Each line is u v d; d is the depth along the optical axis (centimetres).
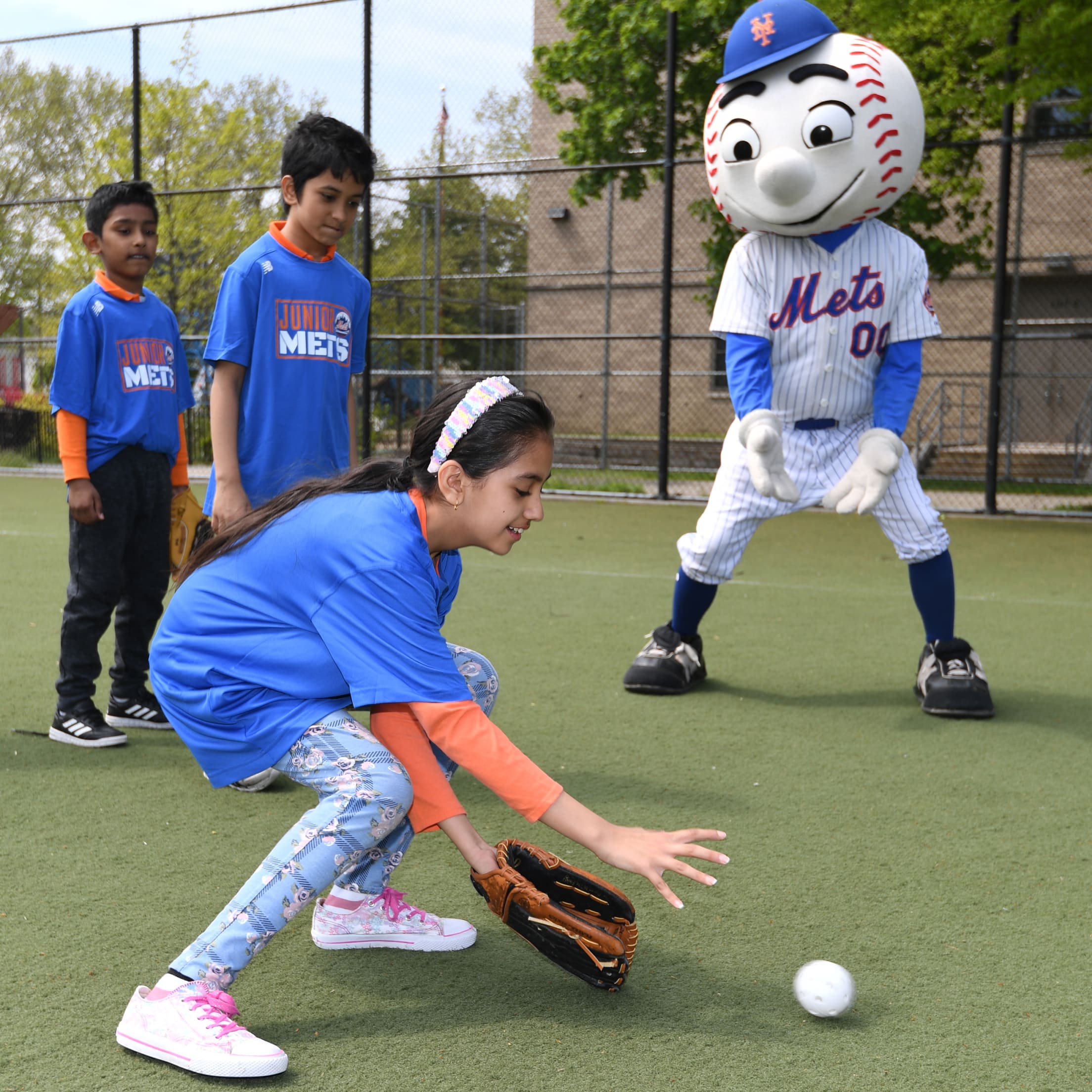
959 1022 198
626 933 209
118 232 359
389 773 191
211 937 187
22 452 1462
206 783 324
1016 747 363
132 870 260
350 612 188
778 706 409
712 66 1264
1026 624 550
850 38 396
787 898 249
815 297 397
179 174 1423
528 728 379
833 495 395
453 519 194
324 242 333
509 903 201
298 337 331
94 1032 192
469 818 302
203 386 1375
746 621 557
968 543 827
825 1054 187
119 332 358
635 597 612
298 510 200
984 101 1012
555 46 1395
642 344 1823
